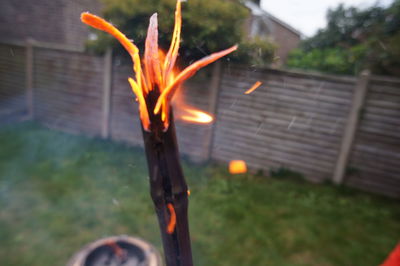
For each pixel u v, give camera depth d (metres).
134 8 3.36
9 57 7.04
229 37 3.44
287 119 4.57
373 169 4.22
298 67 6.80
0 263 2.63
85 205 3.59
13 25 8.79
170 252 0.51
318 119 4.41
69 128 6.42
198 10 3.37
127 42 0.45
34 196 3.75
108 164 4.75
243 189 4.29
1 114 6.95
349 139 4.26
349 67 5.91
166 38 2.44
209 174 4.71
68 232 3.09
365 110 4.11
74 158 4.93
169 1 3.37
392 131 4.02
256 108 4.70
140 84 0.44
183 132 5.15
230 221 3.44
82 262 2.07
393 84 3.89
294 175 4.67
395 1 5.82
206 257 2.83
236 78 4.61
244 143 4.90
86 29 7.58
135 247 2.28
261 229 3.31
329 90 4.27
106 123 5.86
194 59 3.10
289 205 3.89
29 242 2.92
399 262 0.89
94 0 6.89
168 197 0.49
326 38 8.08
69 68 6.15
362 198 4.14
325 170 4.52
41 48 6.46
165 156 0.46
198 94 4.91
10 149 5.18
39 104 6.77
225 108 4.84
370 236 3.28
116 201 3.69
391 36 5.50
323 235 3.27
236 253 2.91
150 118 0.45
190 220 3.42
